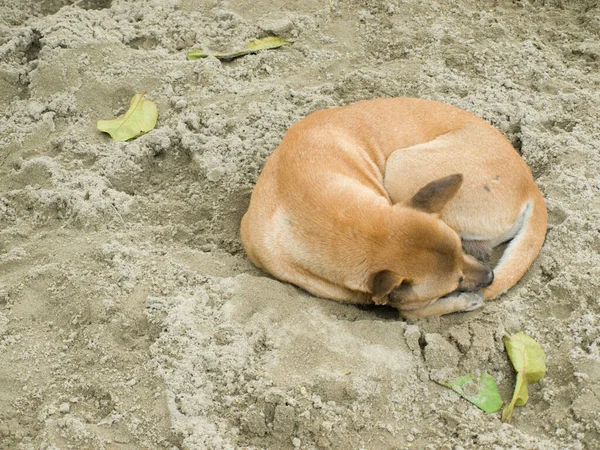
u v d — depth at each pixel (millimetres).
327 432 2916
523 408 2975
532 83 3539
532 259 3131
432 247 2992
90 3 3762
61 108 3463
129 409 2930
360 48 3648
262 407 2930
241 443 2916
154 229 3225
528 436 2924
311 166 3117
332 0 3756
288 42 3639
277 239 3094
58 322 3061
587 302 3076
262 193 3139
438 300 3066
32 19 3703
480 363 3008
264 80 3547
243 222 3174
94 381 2967
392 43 3650
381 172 3217
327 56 3611
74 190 3270
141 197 3295
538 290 3111
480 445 2914
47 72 3512
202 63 3549
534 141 3381
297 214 3078
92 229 3219
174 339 2996
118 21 3682
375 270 3016
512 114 3453
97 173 3322
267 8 3729
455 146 3180
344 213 3047
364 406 2949
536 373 2990
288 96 3494
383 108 3260
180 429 2906
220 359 2977
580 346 3023
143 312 3037
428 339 3016
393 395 2967
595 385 2955
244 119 3428
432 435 2936
